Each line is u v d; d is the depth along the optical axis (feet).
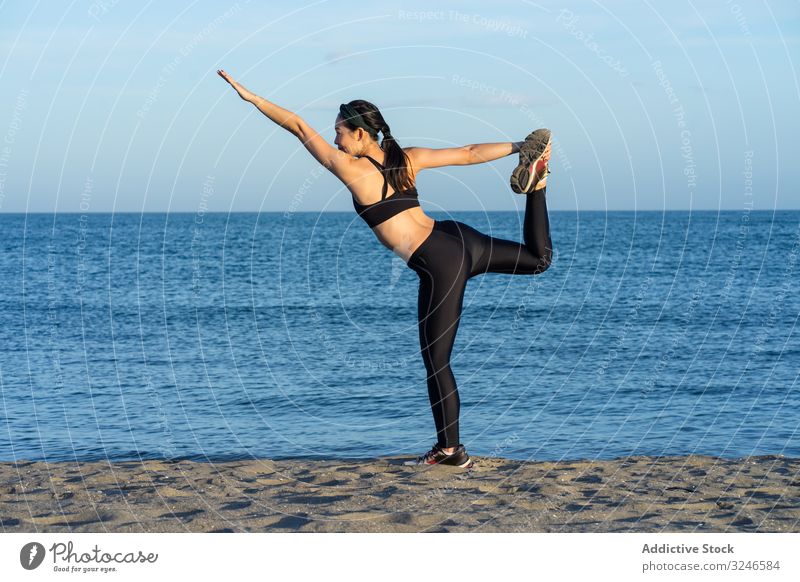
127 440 28.37
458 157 17.65
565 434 28.86
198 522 14.53
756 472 18.30
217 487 16.85
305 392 38.06
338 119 17.31
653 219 324.39
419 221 17.63
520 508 15.37
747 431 29.09
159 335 60.44
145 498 15.98
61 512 15.17
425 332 17.84
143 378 42.06
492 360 47.55
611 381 40.37
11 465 19.01
